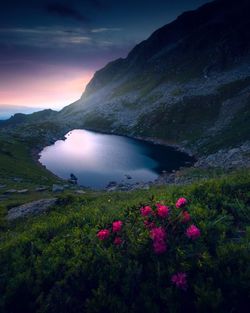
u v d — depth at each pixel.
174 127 146.38
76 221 12.50
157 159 105.06
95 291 7.37
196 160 98.81
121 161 104.94
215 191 11.80
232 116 127.62
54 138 169.38
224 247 7.72
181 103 163.38
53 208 22.20
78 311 7.47
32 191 49.47
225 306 6.55
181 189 13.26
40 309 7.56
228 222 9.21
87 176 87.12
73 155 119.69
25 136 155.00
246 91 144.12
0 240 17.06
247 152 70.94
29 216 22.50
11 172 71.75
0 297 8.09
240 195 11.13
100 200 22.55
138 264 7.89
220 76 192.75
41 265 8.91
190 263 7.37
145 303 6.93
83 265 8.27
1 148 106.69
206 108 148.38
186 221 8.12
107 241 8.92
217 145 99.69
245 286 6.68
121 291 7.43
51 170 95.44
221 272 7.10
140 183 70.00
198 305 6.51
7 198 43.47
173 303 6.76
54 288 7.96
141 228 8.52
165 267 7.53
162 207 8.16
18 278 8.53
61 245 9.96
